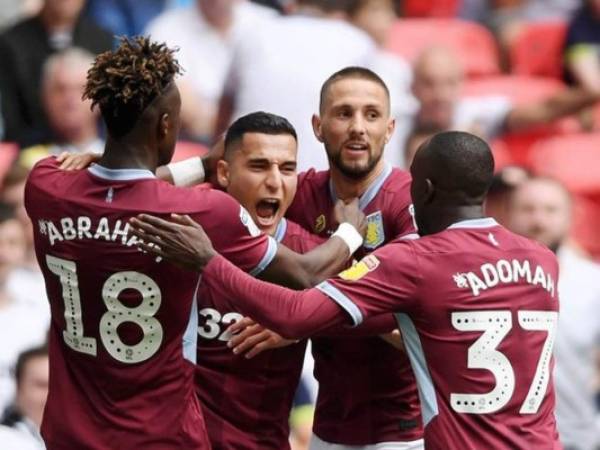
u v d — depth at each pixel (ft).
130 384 51.72
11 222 88.07
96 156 53.36
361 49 96.63
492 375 51.26
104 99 50.85
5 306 86.33
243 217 52.29
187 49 105.50
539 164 107.55
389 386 60.70
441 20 117.19
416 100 103.40
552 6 118.11
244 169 56.80
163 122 51.49
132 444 51.78
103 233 51.03
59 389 52.54
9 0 111.34
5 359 84.07
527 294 51.98
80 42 101.55
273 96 94.02
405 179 59.52
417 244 51.83
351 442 61.31
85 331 51.85
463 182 52.06
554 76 115.34
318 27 95.61
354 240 54.85
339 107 58.54
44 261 52.34
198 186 57.88
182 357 52.26
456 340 51.26
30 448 80.07
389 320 56.80
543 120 108.99
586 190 106.73
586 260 93.04
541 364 52.13
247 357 55.93
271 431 57.88
